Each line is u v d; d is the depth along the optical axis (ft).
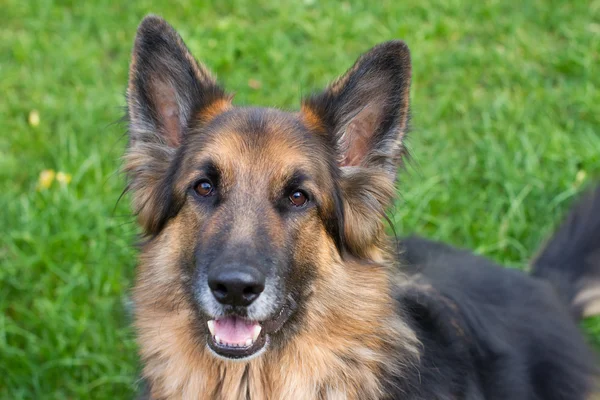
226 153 3.47
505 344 3.74
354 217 3.58
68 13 6.44
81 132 5.16
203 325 3.50
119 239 4.63
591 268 4.05
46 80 5.61
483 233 4.65
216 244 3.36
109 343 4.34
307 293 3.49
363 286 3.55
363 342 3.55
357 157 3.63
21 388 4.21
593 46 5.62
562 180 4.81
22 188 4.97
